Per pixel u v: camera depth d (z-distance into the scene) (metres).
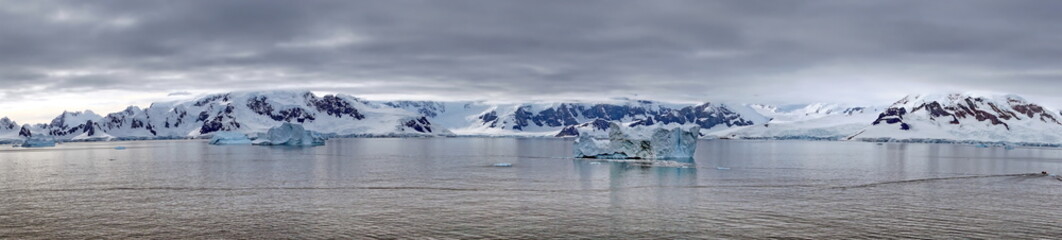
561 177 92.81
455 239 49.84
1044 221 56.59
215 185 82.75
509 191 75.94
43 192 75.69
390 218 57.78
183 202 67.38
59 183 85.56
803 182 87.12
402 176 95.81
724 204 65.56
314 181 87.88
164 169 110.00
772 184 84.12
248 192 75.31
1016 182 88.75
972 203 66.69
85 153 180.62
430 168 113.06
